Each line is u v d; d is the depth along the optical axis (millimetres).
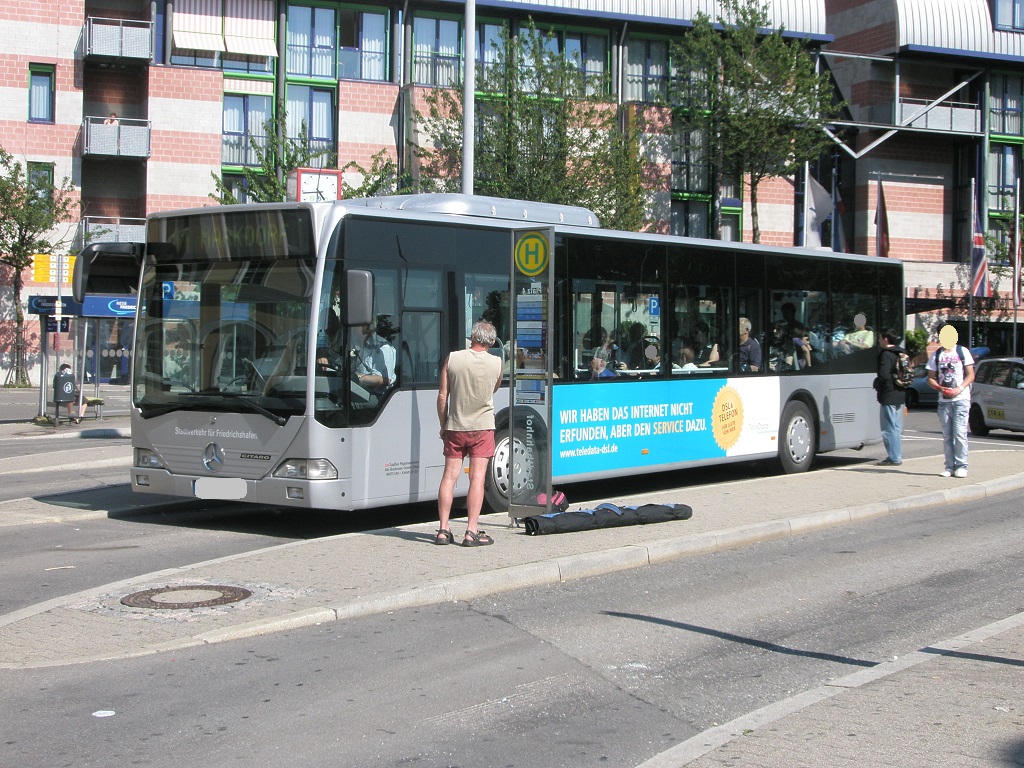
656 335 14625
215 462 11539
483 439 10195
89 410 31406
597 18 44062
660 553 10375
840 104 42031
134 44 42125
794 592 9148
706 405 15367
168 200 42000
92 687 6402
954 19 49656
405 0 42688
